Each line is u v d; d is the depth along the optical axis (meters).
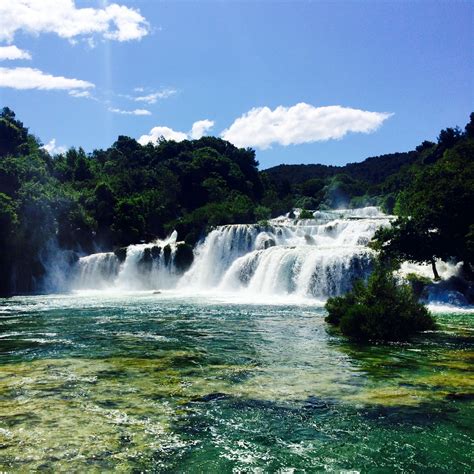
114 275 52.84
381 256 32.78
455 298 28.95
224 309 30.17
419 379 12.59
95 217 60.44
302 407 10.42
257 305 32.53
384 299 20.28
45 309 31.06
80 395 11.10
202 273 51.84
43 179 58.47
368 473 7.59
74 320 25.19
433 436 8.95
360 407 10.43
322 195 122.94
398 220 32.69
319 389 11.70
